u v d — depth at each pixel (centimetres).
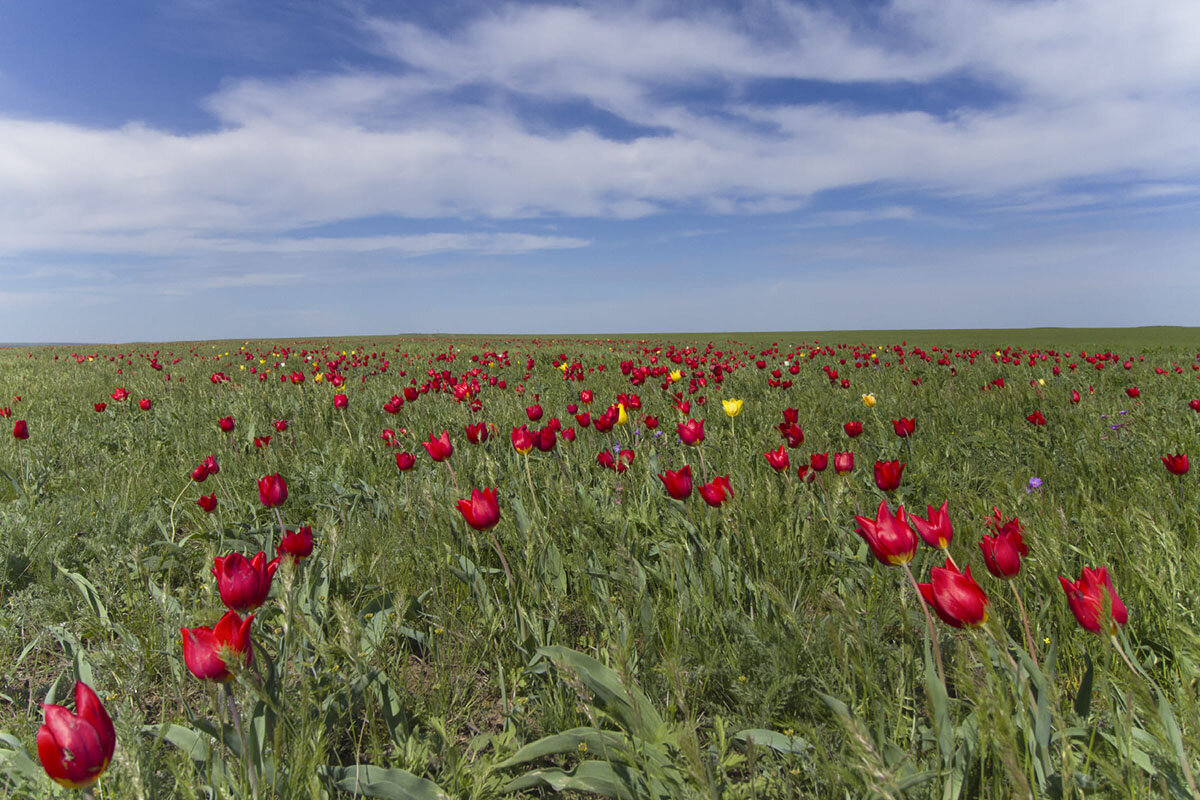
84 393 1176
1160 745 170
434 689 264
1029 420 605
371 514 450
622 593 321
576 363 1197
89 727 133
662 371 1204
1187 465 370
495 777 209
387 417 827
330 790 196
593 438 636
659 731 200
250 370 1662
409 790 195
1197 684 220
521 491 462
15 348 4162
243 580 182
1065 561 311
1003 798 173
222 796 167
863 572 320
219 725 192
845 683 208
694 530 344
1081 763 183
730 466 497
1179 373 1154
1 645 305
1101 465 477
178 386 1261
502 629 301
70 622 326
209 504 382
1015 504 381
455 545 363
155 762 191
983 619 164
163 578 377
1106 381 1125
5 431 757
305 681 200
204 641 163
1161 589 265
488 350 2566
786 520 365
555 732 236
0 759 193
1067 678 242
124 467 588
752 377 1275
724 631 279
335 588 333
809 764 197
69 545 402
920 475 488
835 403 877
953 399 880
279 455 605
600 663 231
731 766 206
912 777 162
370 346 3447
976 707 154
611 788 192
